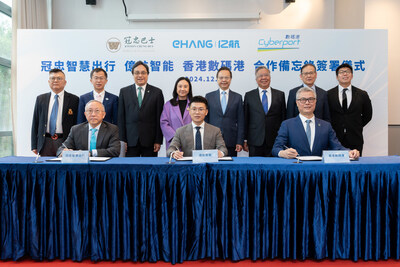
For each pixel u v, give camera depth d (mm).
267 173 1726
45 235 1738
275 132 3531
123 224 1712
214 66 3727
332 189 1728
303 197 1715
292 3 4793
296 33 3697
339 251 1744
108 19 4816
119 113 3600
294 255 1719
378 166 1730
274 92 3549
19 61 3703
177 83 3527
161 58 3727
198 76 3734
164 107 3576
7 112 4266
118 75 3730
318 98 3545
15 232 1728
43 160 1977
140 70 3559
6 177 1733
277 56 3713
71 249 1744
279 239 1739
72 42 3711
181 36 3713
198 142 2379
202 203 1713
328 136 2311
